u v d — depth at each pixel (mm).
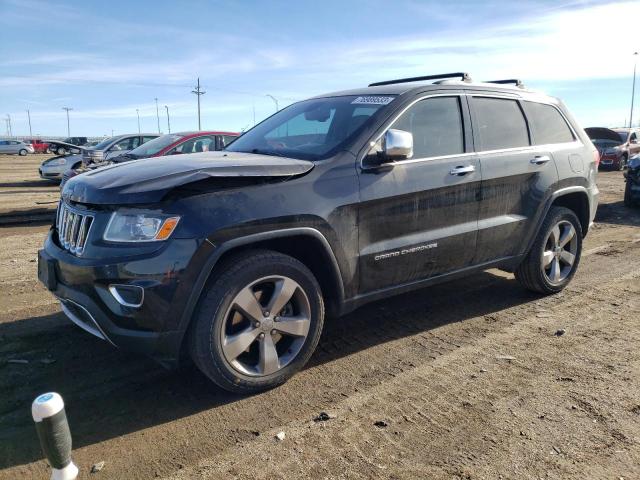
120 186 3068
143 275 2908
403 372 3654
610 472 2568
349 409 3184
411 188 3854
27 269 6383
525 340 4168
